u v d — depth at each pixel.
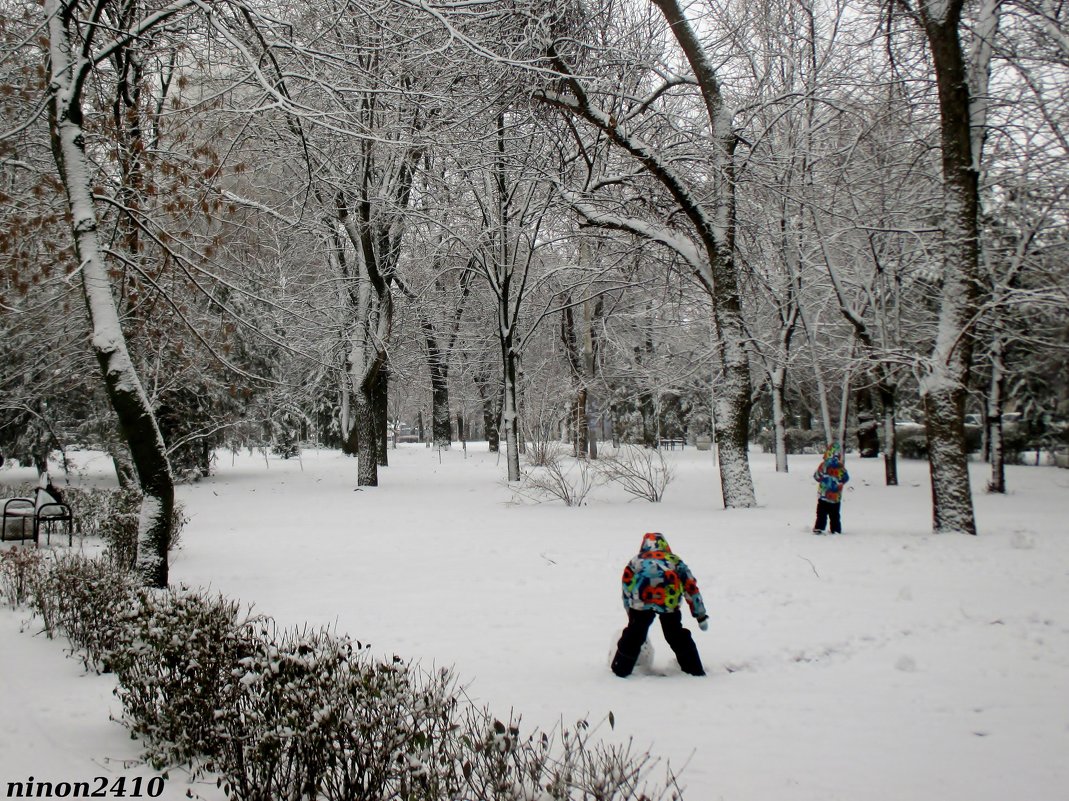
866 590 9.63
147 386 16.84
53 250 10.89
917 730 5.15
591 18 17.34
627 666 6.46
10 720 5.29
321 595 9.87
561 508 20.05
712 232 19.33
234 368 11.88
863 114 21.16
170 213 10.80
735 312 19.39
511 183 24.94
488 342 39.03
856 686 6.14
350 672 4.08
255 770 3.90
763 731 5.14
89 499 16.92
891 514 18.23
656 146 20.73
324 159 15.48
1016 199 19.94
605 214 20.75
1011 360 28.77
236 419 26.91
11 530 14.40
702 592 9.76
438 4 9.38
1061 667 6.54
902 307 26.48
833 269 22.83
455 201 24.75
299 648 4.19
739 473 19.39
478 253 25.62
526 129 22.77
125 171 10.87
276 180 23.95
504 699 5.81
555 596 9.86
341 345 27.91
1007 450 36.38
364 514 19.28
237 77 12.55
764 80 21.91
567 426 49.50
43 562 10.54
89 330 13.78
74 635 7.36
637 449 35.50
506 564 12.23
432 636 7.81
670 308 31.14
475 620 8.54
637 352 40.38
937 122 19.39
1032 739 4.98
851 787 4.25
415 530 16.31
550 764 4.36
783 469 29.80
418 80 15.42
